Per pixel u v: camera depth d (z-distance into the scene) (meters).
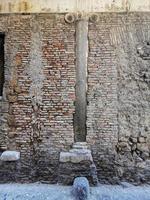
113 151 7.49
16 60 7.74
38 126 7.61
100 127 7.54
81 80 7.58
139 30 7.63
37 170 7.52
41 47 7.71
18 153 7.52
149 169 7.43
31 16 7.76
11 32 7.77
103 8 7.67
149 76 7.58
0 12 7.80
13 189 6.89
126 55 7.63
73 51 7.65
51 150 7.55
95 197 6.45
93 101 7.58
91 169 7.06
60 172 7.10
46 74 7.67
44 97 7.64
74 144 7.45
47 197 6.41
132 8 7.65
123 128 7.54
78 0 7.68
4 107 7.71
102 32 7.65
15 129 7.66
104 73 7.60
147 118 7.54
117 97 7.57
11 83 7.73
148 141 7.52
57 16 7.73
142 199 6.39
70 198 6.35
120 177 7.43
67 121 7.57
